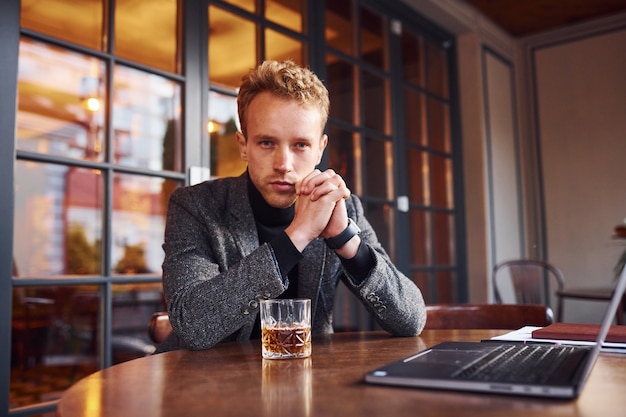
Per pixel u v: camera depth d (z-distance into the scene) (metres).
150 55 2.05
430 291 3.56
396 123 3.37
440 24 3.86
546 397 0.50
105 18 1.92
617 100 4.14
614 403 0.49
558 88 4.38
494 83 4.18
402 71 3.50
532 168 4.46
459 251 3.84
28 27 1.72
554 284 4.30
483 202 3.88
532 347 0.73
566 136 4.33
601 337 0.59
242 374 0.65
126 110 1.97
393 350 0.82
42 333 1.95
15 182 1.63
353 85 3.07
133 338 2.34
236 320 0.84
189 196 1.08
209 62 2.24
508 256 4.12
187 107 2.13
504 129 4.25
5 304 1.58
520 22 4.24
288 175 0.95
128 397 0.55
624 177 4.08
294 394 0.54
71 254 1.91
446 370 0.58
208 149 2.19
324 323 1.12
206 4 2.24
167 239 1.02
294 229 0.88
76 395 0.56
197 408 0.50
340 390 0.56
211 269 0.97
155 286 2.24
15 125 1.64
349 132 3.02
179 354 0.81
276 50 2.56
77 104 1.87
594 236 4.17
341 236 0.93
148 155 2.03
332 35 2.93
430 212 3.62
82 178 1.92
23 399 1.78
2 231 1.58
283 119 0.94
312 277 1.09
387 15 3.41
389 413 0.47
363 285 0.94
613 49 4.16
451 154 3.88
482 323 1.26
